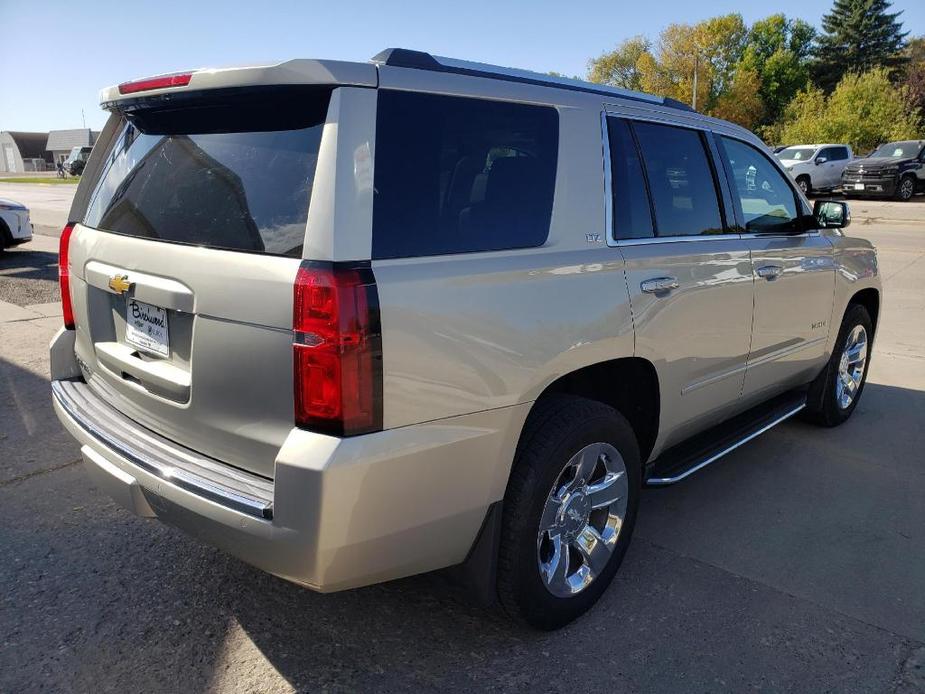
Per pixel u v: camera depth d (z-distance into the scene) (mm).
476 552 2486
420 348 2141
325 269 1999
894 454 4594
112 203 2785
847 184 25672
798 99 46438
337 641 2684
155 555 3211
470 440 2293
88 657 2551
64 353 3139
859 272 4789
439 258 2256
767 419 4168
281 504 2029
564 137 2766
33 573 3041
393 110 2227
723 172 3629
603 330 2703
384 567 2225
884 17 73375
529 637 2734
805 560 3318
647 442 3258
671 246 3150
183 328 2377
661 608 2934
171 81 2375
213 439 2330
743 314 3596
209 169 2371
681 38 61250
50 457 4168
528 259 2508
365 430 2053
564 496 2707
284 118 2227
